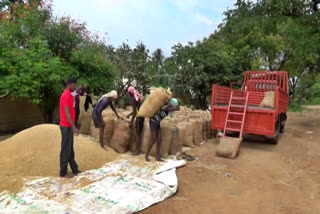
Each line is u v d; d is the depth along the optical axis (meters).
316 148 9.53
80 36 11.11
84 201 4.46
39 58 9.46
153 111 6.70
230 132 10.30
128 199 4.63
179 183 5.80
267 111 8.63
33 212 4.07
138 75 18.36
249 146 9.56
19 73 8.86
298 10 14.88
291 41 14.73
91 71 10.91
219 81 18.53
